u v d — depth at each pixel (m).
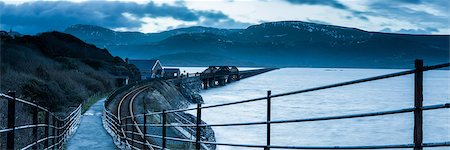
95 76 68.19
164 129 11.81
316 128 44.53
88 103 46.12
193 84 117.88
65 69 63.12
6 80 35.41
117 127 23.47
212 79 142.12
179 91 95.12
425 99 77.12
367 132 42.34
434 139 38.06
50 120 24.55
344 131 42.75
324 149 5.58
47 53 78.88
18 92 32.62
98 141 20.78
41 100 33.34
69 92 43.88
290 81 163.88
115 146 19.09
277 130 43.47
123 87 60.50
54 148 15.16
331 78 193.75
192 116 48.38
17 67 50.19
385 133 41.72
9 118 6.95
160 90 75.19
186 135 31.50
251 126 46.03
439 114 54.31
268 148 6.61
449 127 44.56
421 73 4.00
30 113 22.94
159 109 52.81
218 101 92.19
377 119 50.72
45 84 35.88
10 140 6.85
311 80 172.62
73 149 18.06
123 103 46.81
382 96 87.44
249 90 118.56
